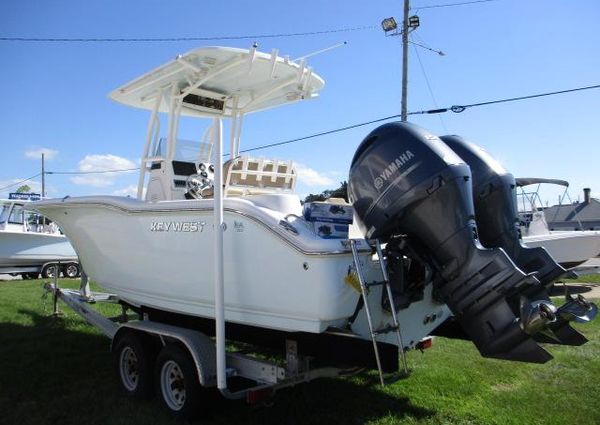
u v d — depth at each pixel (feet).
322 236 11.42
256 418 12.97
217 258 11.36
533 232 34.55
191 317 15.46
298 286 10.84
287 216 11.57
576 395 14.57
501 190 12.94
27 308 28.50
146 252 14.65
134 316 20.08
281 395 14.60
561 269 12.19
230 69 15.72
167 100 17.65
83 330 22.93
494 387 15.35
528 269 12.53
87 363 17.92
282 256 11.09
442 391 14.92
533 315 9.80
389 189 11.10
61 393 14.99
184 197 16.24
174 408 13.19
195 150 17.08
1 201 52.24
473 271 10.65
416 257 11.35
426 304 13.02
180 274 13.64
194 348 12.48
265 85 17.46
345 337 11.27
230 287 12.29
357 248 10.80
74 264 54.95
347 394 14.69
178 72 15.87
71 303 20.40
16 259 50.70
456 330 14.21
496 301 10.41
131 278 15.46
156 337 14.26
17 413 13.48
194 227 13.10
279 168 16.29
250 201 12.28
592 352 18.88
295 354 12.27
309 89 18.17
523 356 10.11
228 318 12.57
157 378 13.69
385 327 12.00
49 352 19.27
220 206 11.43
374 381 15.66
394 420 12.85
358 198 11.69
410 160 10.98
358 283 10.59
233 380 13.05
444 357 18.45
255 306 11.82
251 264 11.75
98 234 16.47
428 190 10.75
